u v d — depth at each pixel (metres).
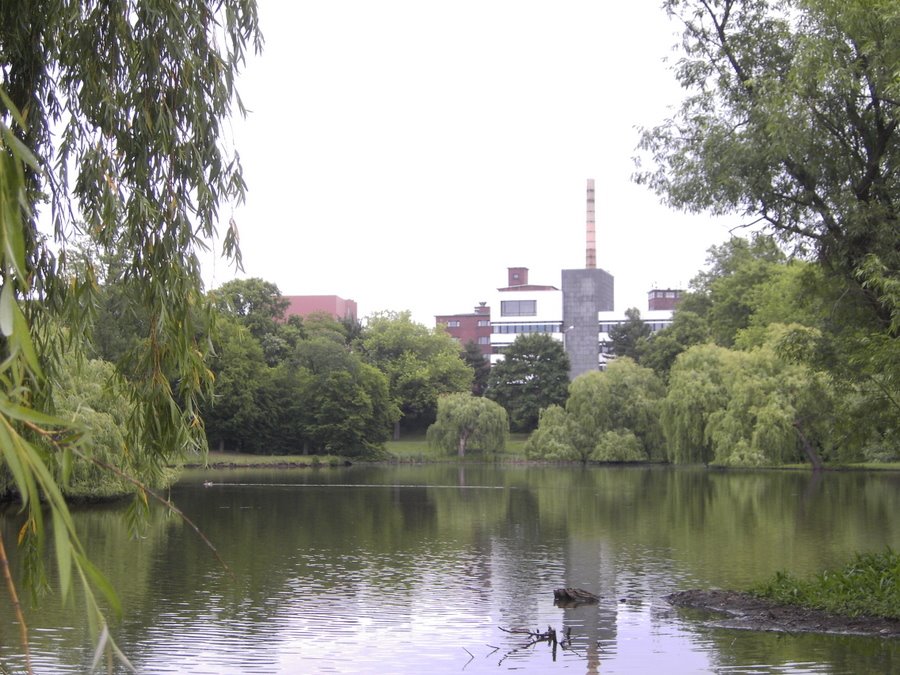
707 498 43.31
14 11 8.16
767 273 81.25
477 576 21.88
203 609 17.73
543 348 106.06
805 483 52.28
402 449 96.50
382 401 89.00
